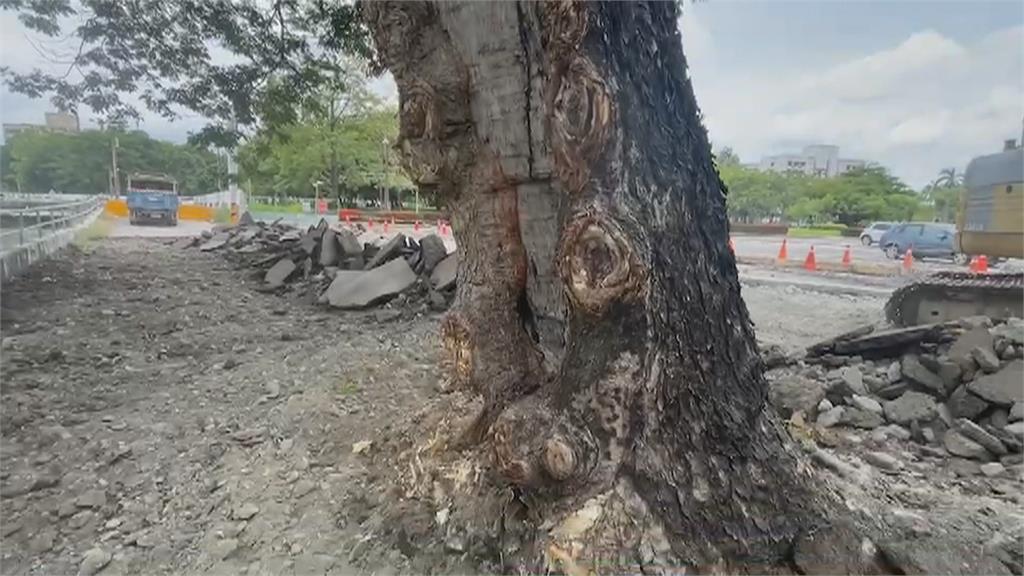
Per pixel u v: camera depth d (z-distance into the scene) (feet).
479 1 6.92
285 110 38.17
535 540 5.90
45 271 29.04
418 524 7.06
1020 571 5.81
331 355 15.39
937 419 10.19
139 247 41.68
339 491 8.21
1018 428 9.44
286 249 32.89
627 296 5.53
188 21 33.60
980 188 19.62
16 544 7.71
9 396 12.69
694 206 6.12
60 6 32.04
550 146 5.93
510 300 7.81
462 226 8.03
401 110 7.56
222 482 8.79
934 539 6.18
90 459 9.75
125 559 7.22
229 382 13.53
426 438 8.84
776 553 5.69
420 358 14.83
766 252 52.21
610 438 5.64
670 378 5.76
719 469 5.89
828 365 12.95
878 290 30.45
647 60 5.86
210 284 27.63
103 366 15.15
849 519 6.14
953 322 13.04
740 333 6.53
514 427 6.04
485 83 7.16
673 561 5.32
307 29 34.19
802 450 7.61
